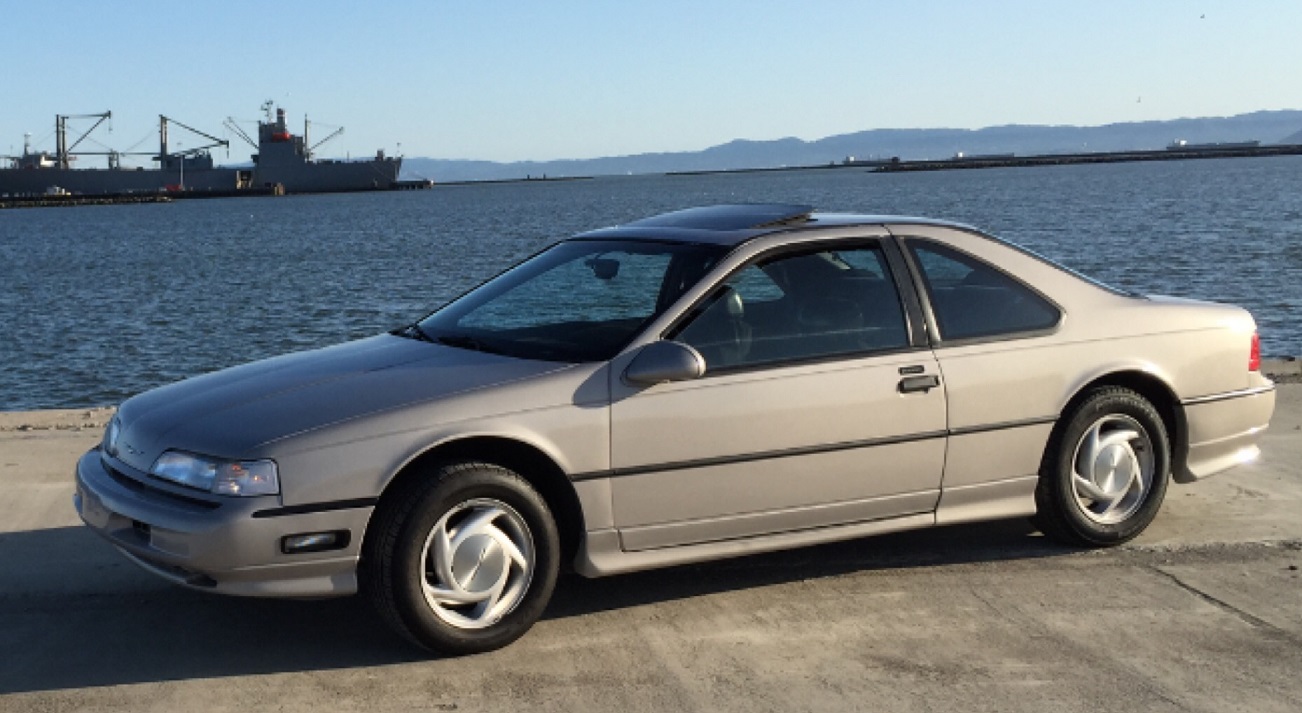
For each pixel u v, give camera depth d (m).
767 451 4.58
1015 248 5.25
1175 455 5.52
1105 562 5.22
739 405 4.52
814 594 4.87
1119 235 38.44
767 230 4.87
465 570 4.20
